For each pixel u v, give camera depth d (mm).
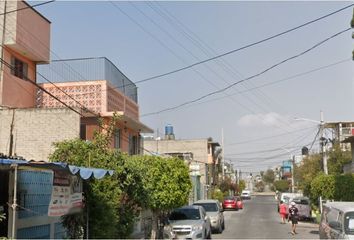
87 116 26516
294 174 81812
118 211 15516
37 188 13867
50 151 21875
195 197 55281
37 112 22281
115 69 29938
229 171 116562
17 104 23641
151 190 20562
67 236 13312
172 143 74062
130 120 28375
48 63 25906
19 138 22156
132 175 15875
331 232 15445
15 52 23750
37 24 24906
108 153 15539
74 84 27484
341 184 28609
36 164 10305
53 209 11750
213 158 81688
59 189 12070
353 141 42875
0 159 10141
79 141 15555
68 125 22094
